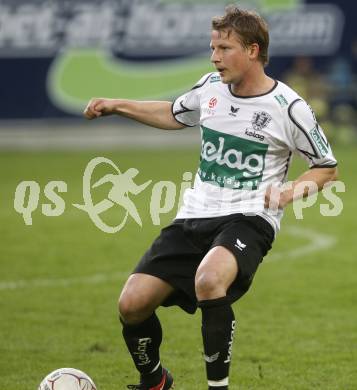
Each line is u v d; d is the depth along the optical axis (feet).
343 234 155.94
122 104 71.56
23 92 296.10
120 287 116.47
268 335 92.84
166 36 294.46
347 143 311.06
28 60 294.66
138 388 68.69
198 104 69.72
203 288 60.59
